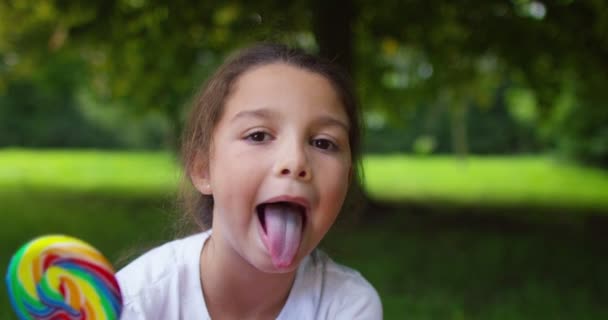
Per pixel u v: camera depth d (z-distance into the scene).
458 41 10.05
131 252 2.29
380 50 10.88
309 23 8.50
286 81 1.37
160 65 10.03
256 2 8.01
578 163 22.75
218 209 1.39
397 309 4.61
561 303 4.99
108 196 11.80
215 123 1.42
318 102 1.36
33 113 30.25
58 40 8.55
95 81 12.16
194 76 10.32
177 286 1.54
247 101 1.35
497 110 31.56
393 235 8.02
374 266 6.04
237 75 1.41
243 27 8.20
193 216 1.78
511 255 6.92
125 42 9.06
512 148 31.61
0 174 16.30
